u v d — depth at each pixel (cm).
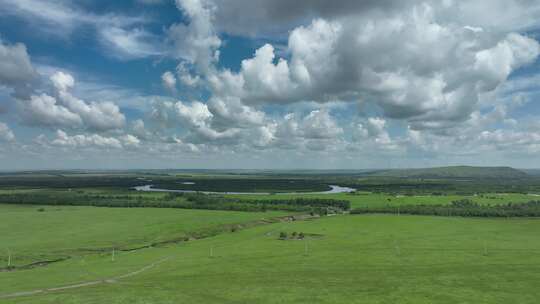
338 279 6719
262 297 5672
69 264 8781
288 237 12294
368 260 8481
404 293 5828
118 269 7969
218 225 15250
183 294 5819
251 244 11100
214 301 5484
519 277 6675
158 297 5656
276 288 6144
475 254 8919
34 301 5488
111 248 11031
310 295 5756
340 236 12394
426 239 11512
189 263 8488
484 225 14525
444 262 8106
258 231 13975
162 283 6525
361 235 12525
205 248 10606
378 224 15000
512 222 15300
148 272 7669
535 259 8288
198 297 5669
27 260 9444
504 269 7300
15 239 12212
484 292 5834
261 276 7044
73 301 5475
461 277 6706
